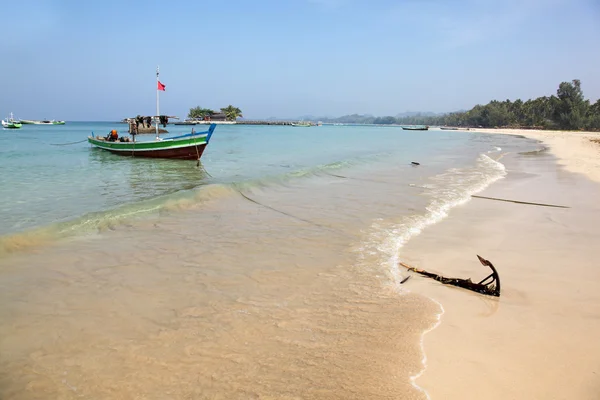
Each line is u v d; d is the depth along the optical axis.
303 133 79.56
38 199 11.02
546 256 6.59
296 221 8.73
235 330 4.13
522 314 4.54
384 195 11.84
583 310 4.65
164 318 4.38
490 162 21.78
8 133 62.22
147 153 23.03
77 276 5.52
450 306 4.74
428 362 3.55
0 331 4.06
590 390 3.18
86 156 24.61
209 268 5.90
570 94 131.62
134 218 8.62
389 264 6.18
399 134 84.56
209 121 141.88
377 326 4.22
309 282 5.44
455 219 9.12
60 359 3.62
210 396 3.11
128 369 3.46
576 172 17.48
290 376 3.34
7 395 3.12
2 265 5.85
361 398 3.06
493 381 3.28
